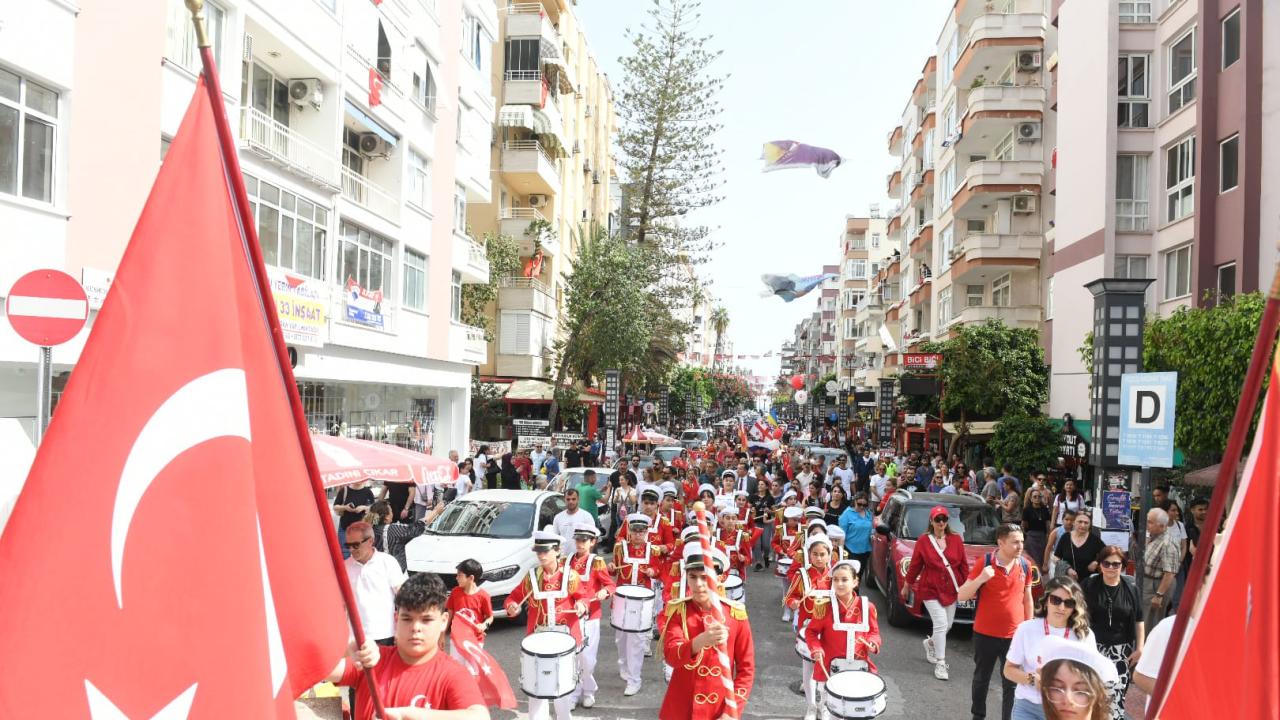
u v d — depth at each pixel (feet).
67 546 7.91
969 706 28.66
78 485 8.06
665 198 142.00
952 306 119.14
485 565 36.76
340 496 43.45
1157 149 75.00
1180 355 49.98
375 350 71.51
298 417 9.52
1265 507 8.36
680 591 19.39
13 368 39.86
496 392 117.39
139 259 8.72
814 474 70.28
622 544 34.83
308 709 15.15
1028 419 80.23
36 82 39.37
